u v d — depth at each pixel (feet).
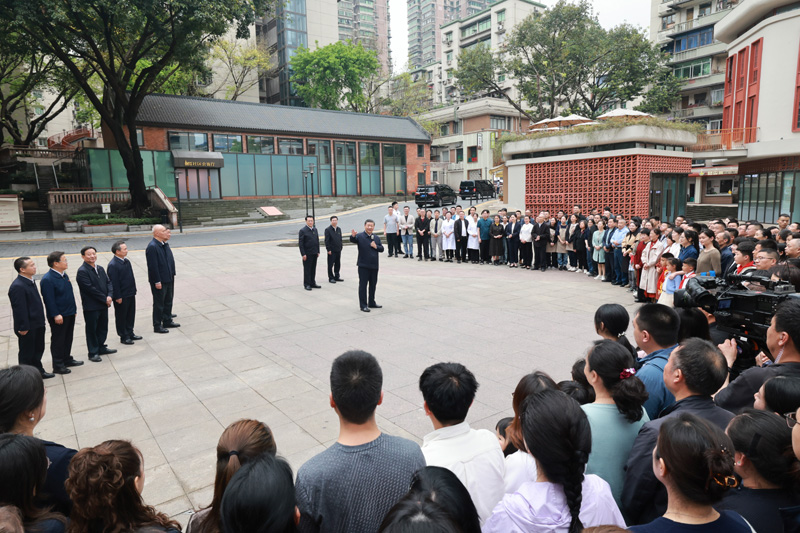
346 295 37.65
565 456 6.06
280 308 33.78
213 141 108.78
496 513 6.29
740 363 12.34
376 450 7.10
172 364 23.27
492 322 29.32
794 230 30.40
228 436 7.11
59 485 8.48
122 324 26.30
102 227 81.15
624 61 112.57
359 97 159.94
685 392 8.42
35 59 100.01
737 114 88.63
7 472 6.70
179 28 71.15
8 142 135.03
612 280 41.37
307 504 6.78
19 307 20.63
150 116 101.40
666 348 10.81
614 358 8.52
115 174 95.50
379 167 135.85
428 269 50.34
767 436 6.31
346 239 70.59
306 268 39.63
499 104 180.75
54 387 20.65
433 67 255.09
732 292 12.26
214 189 109.09
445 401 7.53
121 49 81.35
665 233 33.04
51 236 76.48
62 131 177.78
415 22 405.39
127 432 16.65
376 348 24.90
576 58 111.96
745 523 5.73
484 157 179.83
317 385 20.44
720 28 93.25
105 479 6.16
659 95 127.95
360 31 341.41
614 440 8.32
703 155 76.84
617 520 6.70
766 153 76.84
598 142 69.56
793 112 74.69
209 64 140.77
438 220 55.36
